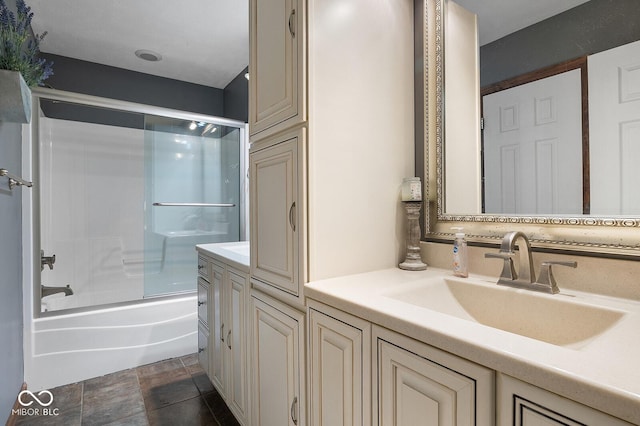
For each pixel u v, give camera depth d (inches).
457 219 47.6
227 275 62.0
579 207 36.1
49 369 76.3
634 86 32.2
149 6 84.4
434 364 24.6
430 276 43.3
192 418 65.2
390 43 48.9
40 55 107.3
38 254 78.1
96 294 107.6
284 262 43.5
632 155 32.4
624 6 32.7
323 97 41.1
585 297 32.9
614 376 17.5
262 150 48.8
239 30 95.8
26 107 54.7
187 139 117.3
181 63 116.5
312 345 38.1
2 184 58.6
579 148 36.0
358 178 44.8
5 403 59.1
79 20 90.1
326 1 41.5
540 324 33.3
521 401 19.9
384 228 47.8
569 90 36.8
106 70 117.2
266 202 47.8
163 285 114.1
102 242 109.0
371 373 30.2
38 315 77.6
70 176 104.8
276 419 45.6
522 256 36.9
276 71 45.0
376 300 32.3
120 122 112.6
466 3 46.6
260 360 49.7
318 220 40.8
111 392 74.6
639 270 31.5
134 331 87.0
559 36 37.6
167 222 114.7
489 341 22.1
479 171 45.3
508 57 42.2
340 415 34.0
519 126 41.2
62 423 63.4
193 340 95.2
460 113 47.4
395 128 49.4
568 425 17.8
